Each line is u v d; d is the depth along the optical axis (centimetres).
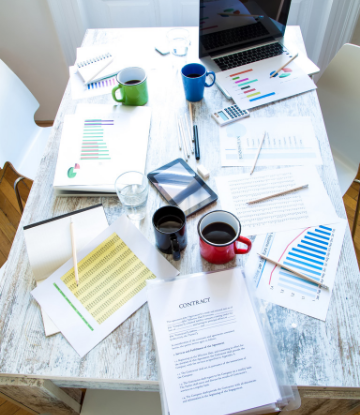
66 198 84
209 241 67
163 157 90
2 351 62
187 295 65
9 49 173
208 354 59
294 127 95
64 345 62
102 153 89
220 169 87
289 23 168
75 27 162
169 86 108
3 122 117
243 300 65
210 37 109
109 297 68
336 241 73
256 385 56
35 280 71
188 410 55
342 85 117
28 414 121
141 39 124
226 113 99
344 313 64
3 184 183
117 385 65
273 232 75
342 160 125
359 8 152
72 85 109
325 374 58
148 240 74
